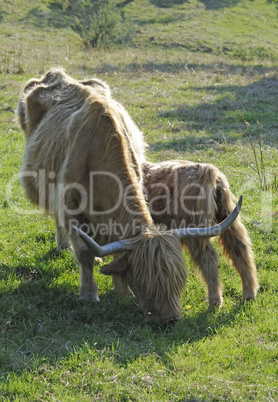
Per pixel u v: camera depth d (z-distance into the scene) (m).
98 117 5.21
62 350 4.41
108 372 4.10
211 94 14.30
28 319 4.96
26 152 6.57
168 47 29.06
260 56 27.45
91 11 36.22
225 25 35.16
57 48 25.92
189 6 39.38
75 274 6.01
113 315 5.09
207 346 4.54
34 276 5.95
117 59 19.88
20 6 34.91
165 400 3.79
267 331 4.85
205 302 5.46
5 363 4.21
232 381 4.04
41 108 6.57
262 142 10.38
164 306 4.47
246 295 5.45
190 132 11.21
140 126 11.61
